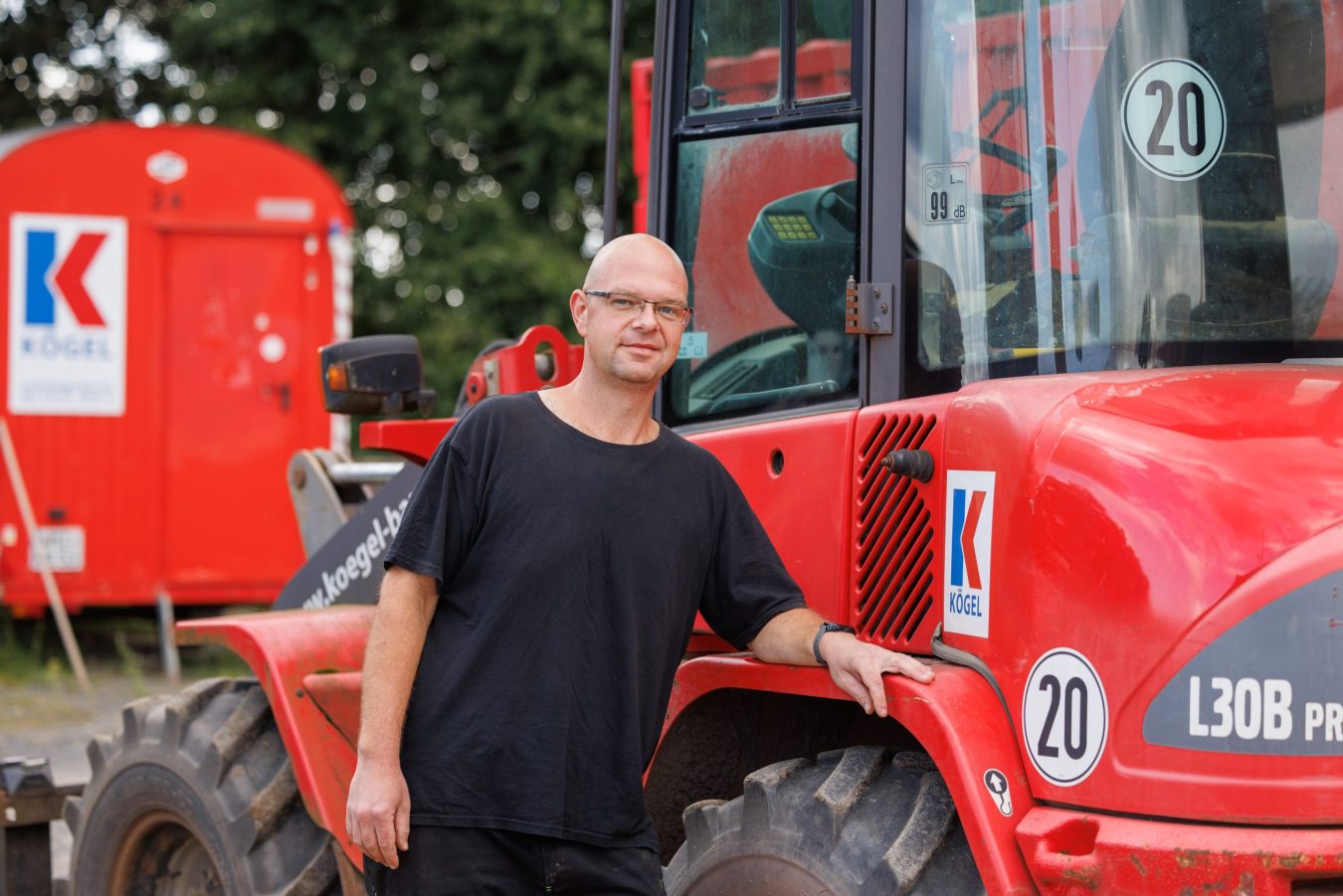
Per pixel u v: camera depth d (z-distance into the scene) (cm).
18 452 1145
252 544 1191
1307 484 273
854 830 314
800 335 359
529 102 1795
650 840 321
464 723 309
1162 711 270
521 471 312
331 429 1211
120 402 1164
